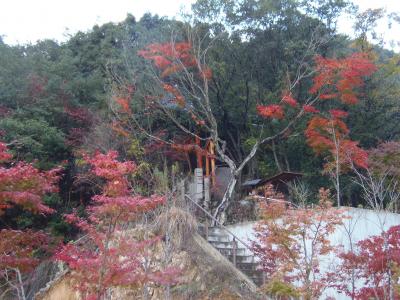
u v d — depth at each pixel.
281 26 28.33
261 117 27.80
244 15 28.00
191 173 24.78
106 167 9.46
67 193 23.25
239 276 14.11
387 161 20.94
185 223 14.55
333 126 21.08
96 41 32.41
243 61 28.44
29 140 22.11
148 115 24.50
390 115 27.88
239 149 28.30
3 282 12.27
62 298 14.12
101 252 9.57
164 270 10.39
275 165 27.67
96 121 24.70
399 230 12.50
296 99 26.58
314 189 24.94
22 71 27.28
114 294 12.34
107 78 27.31
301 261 14.14
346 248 15.57
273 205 13.20
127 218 9.53
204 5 27.83
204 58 24.30
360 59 23.50
